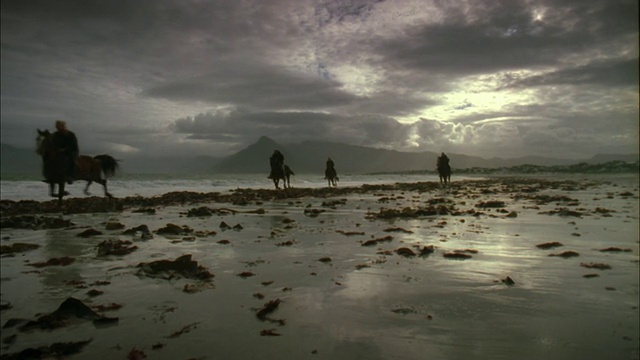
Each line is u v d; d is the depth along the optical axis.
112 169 15.92
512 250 6.55
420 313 3.70
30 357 2.88
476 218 10.87
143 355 2.88
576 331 3.30
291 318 3.59
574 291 4.36
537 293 4.28
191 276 5.01
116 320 3.56
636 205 14.11
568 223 9.72
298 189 26.47
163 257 6.11
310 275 5.04
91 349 3.01
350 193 23.44
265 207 14.58
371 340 3.12
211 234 8.20
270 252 6.45
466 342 3.09
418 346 3.02
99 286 4.62
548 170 103.62
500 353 2.91
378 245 7.02
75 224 9.81
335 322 3.49
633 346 3.02
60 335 3.27
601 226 9.17
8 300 4.18
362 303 3.97
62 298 4.23
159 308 3.88
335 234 8.24
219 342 3.11
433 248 6.53
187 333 3.28
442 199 17.31
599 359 2.82
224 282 4.74
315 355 2.88
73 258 5.98
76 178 14.23
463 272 5.16
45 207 13.55
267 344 3.06
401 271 5.22
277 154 25.64
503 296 4.19
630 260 5.81
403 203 16.22
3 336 3.26
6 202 14.84
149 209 12.82
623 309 3.81
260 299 4.12
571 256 6.07
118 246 6.76
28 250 6.63
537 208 13.51
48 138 13.04
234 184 34.53
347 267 5.45
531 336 3.20
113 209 13.16
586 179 46.16
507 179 53.56
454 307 3.85
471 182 42.03
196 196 19.11
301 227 9.25
